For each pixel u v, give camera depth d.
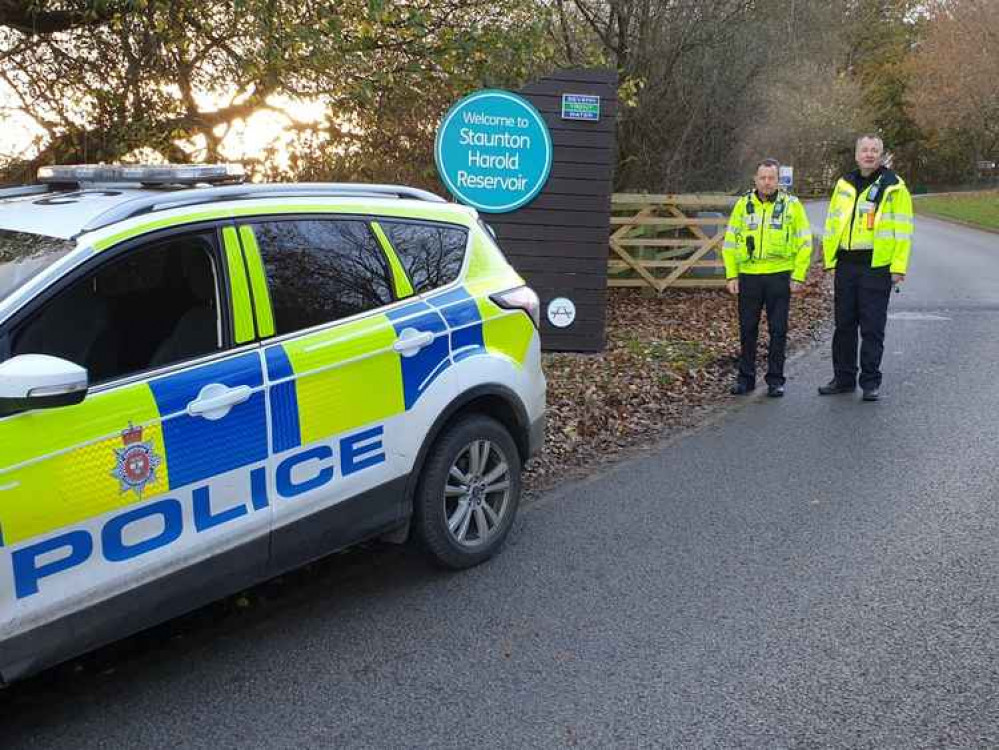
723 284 12.55
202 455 3.06
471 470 4.21
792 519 4.76
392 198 4.09
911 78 46.12
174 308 3.17
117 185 3.78
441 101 8.42
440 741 2.93
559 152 8.07
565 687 3.23
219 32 7.00
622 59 13.20
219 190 3.38
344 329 3.59
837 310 7.25
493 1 7.96
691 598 3.89
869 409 6.87
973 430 6.21
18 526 2.61
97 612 2.82
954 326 10.08
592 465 5.80
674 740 2.90
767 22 13.98
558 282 8.30
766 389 7.68
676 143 14.09
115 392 2.88
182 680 3.35
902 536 4.48
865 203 6.93
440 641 3.58
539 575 4.16
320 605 3.93
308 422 3.40
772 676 3.26
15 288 2.83
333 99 7.50
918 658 3.35
